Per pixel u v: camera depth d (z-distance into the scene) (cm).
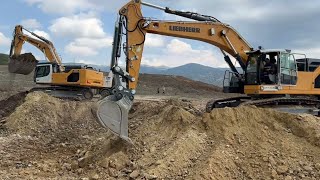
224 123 1058
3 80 4162
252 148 984
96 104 1105
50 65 2458
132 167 961
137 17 1246
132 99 1098
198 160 947
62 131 1608
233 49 1395
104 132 1445
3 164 1073
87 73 2383
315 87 1404
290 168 918
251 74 1380
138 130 1153
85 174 970
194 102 2506
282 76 1350
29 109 1738
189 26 1339
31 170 1012
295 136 1038
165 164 925
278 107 1354
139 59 1237
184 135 1026
